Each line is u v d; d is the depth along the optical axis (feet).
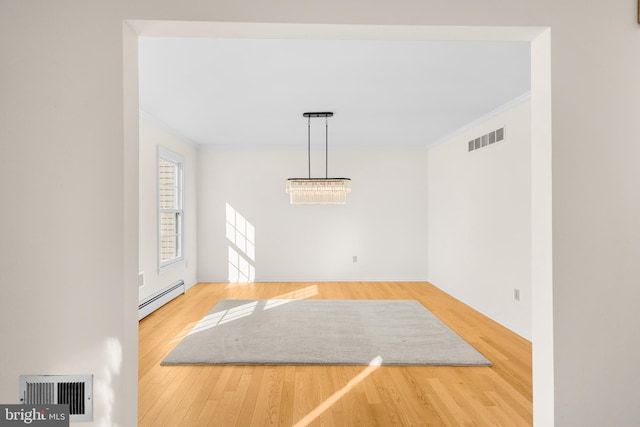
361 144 24.00
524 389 9.71
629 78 5.88
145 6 5.53
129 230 5.65
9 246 5.44
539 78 6.12
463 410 8.64
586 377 5.84
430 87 12.62
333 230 24.56
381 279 24.62
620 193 5.87
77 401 5.49
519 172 14.05
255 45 9.43
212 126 18.65
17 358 5.46
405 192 24.66
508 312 14.87
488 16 5.78
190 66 10.82
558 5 5.82
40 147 5.45
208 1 5.58
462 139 19.11
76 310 5.48
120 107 5.50
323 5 5.68
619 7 5.87
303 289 22.11
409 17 5.74
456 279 19.97
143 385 9.87
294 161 24.38
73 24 5.46
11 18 5.42
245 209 24.29
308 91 13.07
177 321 15.64
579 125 5.84
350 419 8.25
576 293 5.84
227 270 24.26
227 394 9.39
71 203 5.48
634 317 5.87
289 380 10.20
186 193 22.20
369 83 12.25
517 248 14.23
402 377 10.41
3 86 5.43
